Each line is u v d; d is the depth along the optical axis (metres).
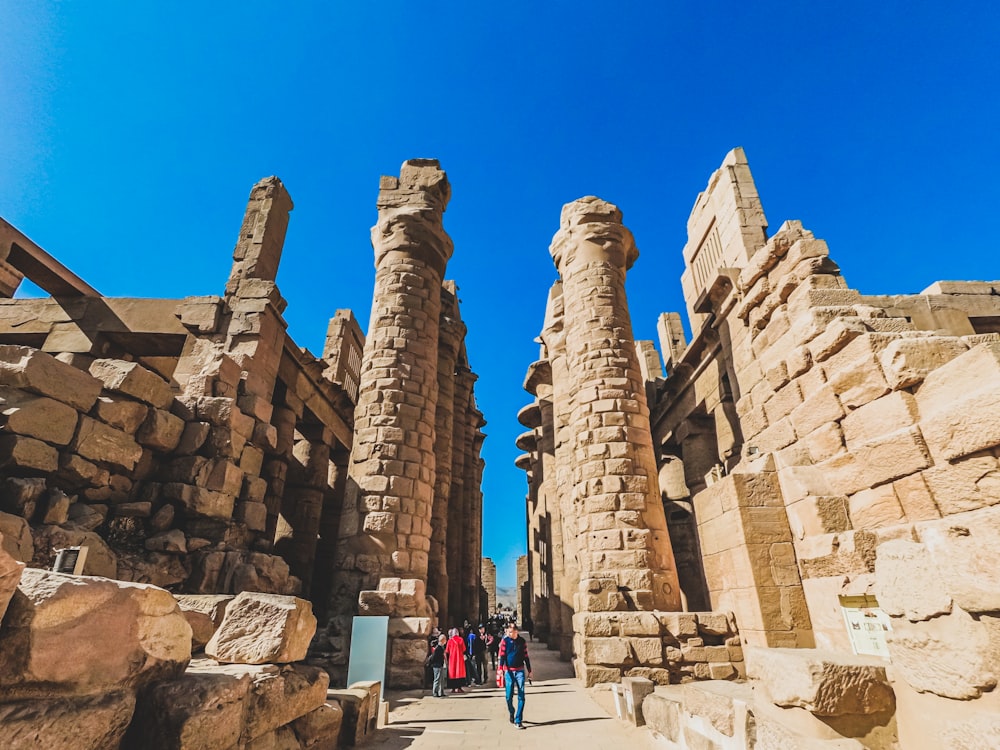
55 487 7.98
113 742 2.77
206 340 13.86
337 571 12.55
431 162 18.28
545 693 10.23
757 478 8.35
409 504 13.25
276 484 15.09
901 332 7.53
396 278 16.03
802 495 7.68
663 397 21.80
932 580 2.93
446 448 20.42
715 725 4.08
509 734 7.05
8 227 14.14
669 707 5.27
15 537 6.41
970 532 4.74
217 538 9.92
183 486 9.61
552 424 25.41
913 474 6.25
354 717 6.12
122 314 14.81
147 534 9.02
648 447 13.38
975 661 2.65
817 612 7.23
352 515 13.09
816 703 3.05
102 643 2.83
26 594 2.53
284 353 15.84
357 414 14.47
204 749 3.06
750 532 7.99
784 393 9.22
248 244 15.35
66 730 2.47
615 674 9.75
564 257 16.89
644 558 11.65
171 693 3.10
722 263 15.27
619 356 14.35
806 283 9.23
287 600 4.67
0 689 2.40
